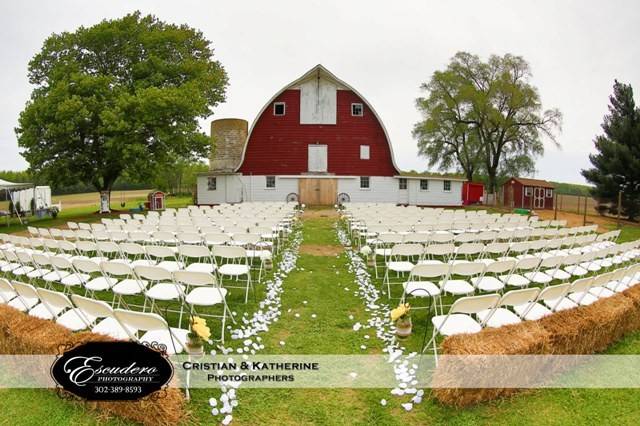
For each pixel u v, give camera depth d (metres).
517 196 31.41
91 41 22.89
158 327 3.63
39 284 7.42
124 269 5.16
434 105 36.84
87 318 4.35
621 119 24.56
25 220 20.75
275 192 26.77
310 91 26.75
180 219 11.23
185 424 3.34
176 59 25.11
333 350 4.73
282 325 5.48
